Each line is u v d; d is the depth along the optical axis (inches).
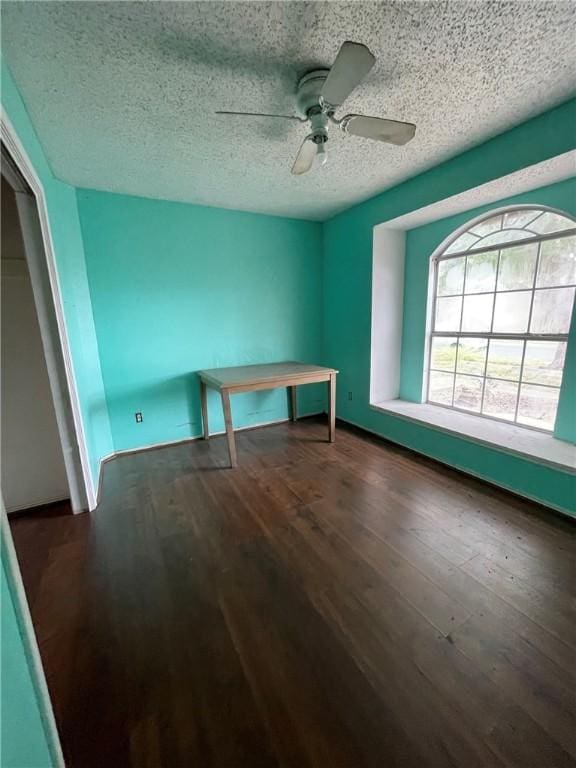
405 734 39.6
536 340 99.3
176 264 124.2
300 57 54.4
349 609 56.8
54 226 84.7
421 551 70.1
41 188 72.7
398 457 117.3
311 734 39.8
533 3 45.8
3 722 23.3
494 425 109.1
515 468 90.0
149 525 81.5
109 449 121.0
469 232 113.6
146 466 114.0
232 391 110.0
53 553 72.3
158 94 62.4
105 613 57.1
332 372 127.6
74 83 58.8
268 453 122.6
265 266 142.3
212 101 65.0
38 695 30.1
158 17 46.4
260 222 138.1
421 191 102.4
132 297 118.7
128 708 42.8
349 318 144.3
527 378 103.1
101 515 86.0
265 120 70.9
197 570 66.6
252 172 96.7
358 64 46.3
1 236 79.4
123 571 66.7
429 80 60.5
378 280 130.6
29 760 26.9
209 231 128.4
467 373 120.9
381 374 140.0
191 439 137.6
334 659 48.6
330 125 74.1
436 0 45.0
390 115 71.3
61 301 79.7
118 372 120.4
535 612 55.4
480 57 55.2
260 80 59.6
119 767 37.4
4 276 80.6
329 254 150.3
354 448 126.0
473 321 116.5
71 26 47.0
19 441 86.0
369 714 41.7
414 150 86.7
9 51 50.9
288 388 157.4
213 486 99.7
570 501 79.4
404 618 54.8
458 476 102.5
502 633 51.8
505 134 78.7
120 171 93.6
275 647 50.6
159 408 129.6
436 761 37.2
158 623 55.0
